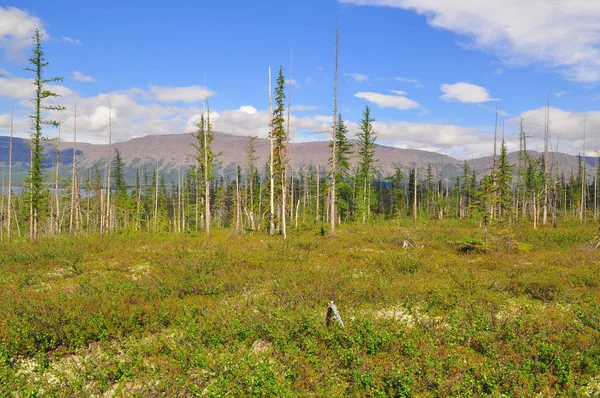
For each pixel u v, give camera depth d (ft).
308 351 26.68
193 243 82.43
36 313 32.19
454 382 22.22
